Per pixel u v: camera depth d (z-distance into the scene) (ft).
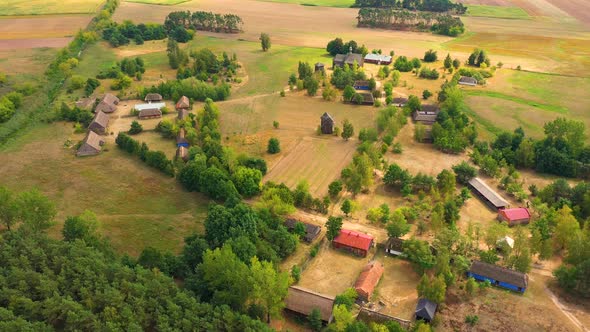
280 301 349.41
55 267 347.15
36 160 588.50
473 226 465.06
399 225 431.43
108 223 462.19
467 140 643.86
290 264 413.39
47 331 296.10
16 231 382.83
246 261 375.45
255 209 462.19
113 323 299.17
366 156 543.80
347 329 322.14
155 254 373.40
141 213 482.28
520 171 580.30
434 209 467.52
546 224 438.40
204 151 592.19
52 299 311.27
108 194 515.50
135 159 595.06
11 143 635.25
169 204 499.92
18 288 323.98
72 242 377.50
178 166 558.56
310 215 486.79
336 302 354.13
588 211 472.03
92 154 604.08
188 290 346.33
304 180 511.81
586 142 637.30
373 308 367.66
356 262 421.18
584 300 373.81
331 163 595.47
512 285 381.19
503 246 416.46
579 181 552.00
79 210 484.74
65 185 531.50
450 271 386.93
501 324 350.43
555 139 591.37
